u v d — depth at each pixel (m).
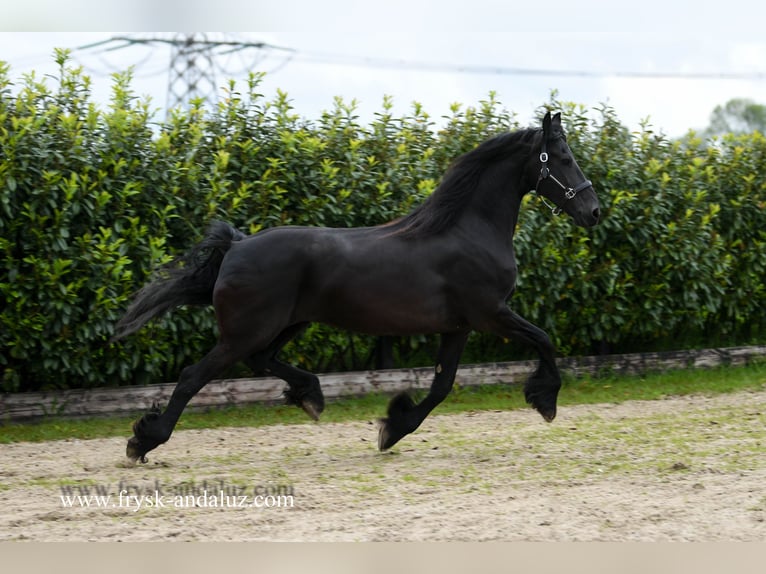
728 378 14.75
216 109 13.36
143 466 9.34
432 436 11.02
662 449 9.82
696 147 16.28
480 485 8.34
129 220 12.04
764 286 16.44
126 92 12.66
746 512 7.29
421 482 8.52
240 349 9.16
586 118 15.10
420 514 7.32
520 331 9.53
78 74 12.60
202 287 9.52
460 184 9.42
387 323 9.29
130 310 9.41
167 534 6.82
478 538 6.71
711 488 8.06
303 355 13.50
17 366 12.01
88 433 11.24
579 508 7.46
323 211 13.14
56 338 11.72
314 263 9.14
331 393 13.12
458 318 9.49
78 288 11.65
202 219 12.57
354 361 14.45
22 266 11.60
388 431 9.77
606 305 14.91
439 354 9.88
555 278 14.29
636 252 15.17
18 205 11.57
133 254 12.06
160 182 12.31
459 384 13.84
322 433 11.34
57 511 7.44
